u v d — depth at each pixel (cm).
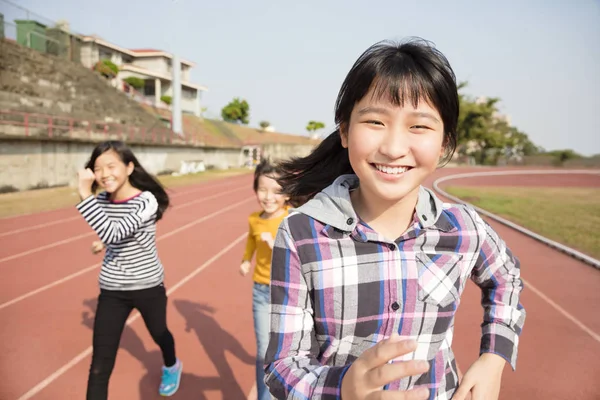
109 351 246
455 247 114
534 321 461
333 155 144
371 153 99
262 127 6538
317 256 106
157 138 2703
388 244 107
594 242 838
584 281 605
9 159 1406
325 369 88
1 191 1375
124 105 2884
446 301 110
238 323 448
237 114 6406
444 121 103
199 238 867
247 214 1198
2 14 2133
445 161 115
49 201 1270
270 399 259
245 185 2147
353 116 103
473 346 399
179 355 378
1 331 423
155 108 3772
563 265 690
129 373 347
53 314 468
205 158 3234
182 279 593
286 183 152
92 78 2852
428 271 109
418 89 95
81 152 1769
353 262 106
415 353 109
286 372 94
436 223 113
